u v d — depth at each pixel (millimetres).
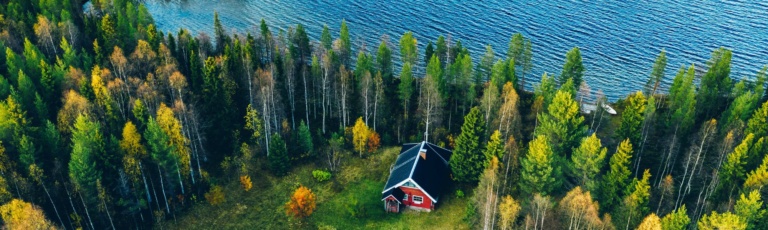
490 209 71125
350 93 108000
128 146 79500
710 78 105438
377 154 96312
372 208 84000
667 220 68188
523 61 114250
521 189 77750
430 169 85000
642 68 135625
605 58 139500
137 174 77938
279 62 105125
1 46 103812
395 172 86312
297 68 115938
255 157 93625
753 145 83250
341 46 118125
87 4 160625
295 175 91062
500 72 104750
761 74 105438
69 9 130000
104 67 101875
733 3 166125
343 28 117125
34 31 116062
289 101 104812
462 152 83000
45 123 86312
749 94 95625
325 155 95938
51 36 111750
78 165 71812
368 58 109625
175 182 82250
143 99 89062
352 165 93750
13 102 81000
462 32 152625
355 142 94562
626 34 149875
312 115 106688
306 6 167625
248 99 100750
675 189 85875
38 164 76750
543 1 169375
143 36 115188
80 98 84250
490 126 90375
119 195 79438
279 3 169250
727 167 77688
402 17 160875
